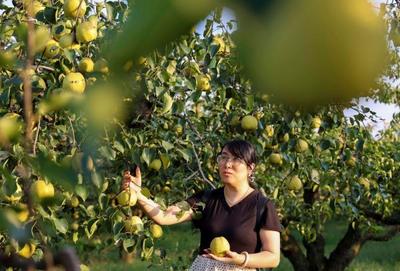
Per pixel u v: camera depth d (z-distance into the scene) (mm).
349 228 7457
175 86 3137
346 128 3900
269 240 2758
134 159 3051
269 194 4680
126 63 180
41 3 2422
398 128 6398
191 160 3672
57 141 2936
